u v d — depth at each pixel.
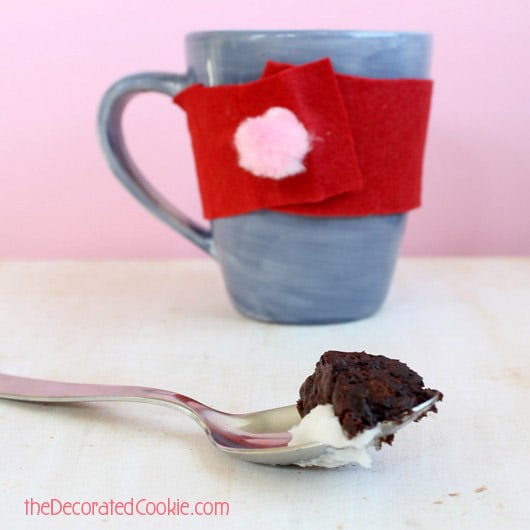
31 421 0.37
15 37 0.60
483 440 0.36
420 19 0.58
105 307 0.49
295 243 0.44
